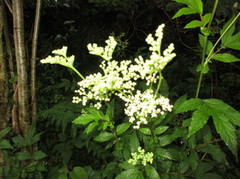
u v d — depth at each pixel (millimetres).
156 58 1585
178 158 2086
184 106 1605
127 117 2697
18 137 3082
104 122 2156
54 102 4645
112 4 6227
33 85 3393
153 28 6383
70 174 2848
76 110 3225
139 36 6469
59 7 6762
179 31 6023
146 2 6328
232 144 1415
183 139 2391
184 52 5992
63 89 4930
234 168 3125
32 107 3443
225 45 1844
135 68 1692
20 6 2895
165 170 2258
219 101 1578
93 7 6645
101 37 6527
